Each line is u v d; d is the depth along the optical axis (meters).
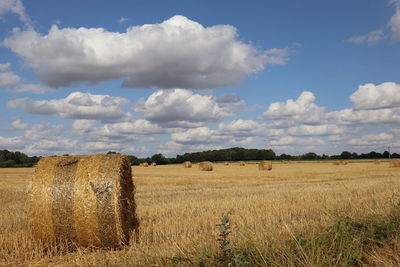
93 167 8.22
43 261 6.98
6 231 8.86
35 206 7.99
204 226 9.16
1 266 6.64
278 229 6.91
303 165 63.72
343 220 6.85
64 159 8.52
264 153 120.62
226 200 14.59
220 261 5.09
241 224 8.63
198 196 17.02
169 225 9.34
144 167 64.12
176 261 5.20
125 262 5.76
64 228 7.93
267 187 21.28
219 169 51.44
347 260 4.99
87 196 7.95
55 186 7.98
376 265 4.94
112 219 8.05
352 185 19.89
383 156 120.44
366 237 5.95
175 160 113.00
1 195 19.05
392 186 18.14
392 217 7.05
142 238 8.34
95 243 8.02
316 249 5.25
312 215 10.34
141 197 17.03
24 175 40.50
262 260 4.98
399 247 5.41
